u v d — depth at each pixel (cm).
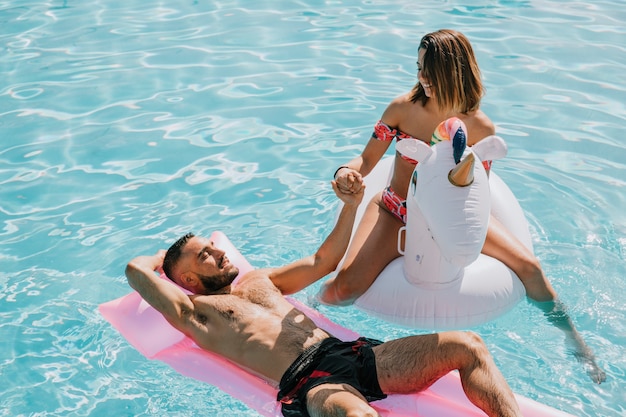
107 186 482
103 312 374
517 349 355
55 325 376
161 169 498
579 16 698
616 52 632
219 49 649
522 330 365
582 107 561
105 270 412
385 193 401
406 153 342
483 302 364
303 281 371
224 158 508
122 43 662
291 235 437
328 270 371
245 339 339
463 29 671
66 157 512
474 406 314
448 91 365
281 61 627
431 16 698
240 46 653
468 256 330
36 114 562
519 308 377
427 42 367
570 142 523
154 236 436
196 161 505
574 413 320
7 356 357
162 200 468
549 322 369
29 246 431
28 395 336
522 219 412
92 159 509
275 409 315
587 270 404
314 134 532
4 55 643
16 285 402
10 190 479
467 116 378
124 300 376
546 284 377
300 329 338
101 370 349
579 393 330
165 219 451
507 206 409
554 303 375
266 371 329
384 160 445
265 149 517
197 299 359
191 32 680
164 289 357
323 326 362
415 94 384
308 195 471
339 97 575
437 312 363
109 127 545
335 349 327
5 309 386
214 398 334
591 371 340
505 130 536
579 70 607
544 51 635
